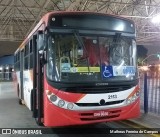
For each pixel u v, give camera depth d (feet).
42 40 21.79
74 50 20.98
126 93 21.80
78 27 21.39
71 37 21.12
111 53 21.89
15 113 36.81
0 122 30.83
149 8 74.13
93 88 20.56
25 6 71.87
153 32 102.58
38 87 22.17
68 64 20.63
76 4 68.69
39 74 22.12
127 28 23.12
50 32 20.75
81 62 20.90
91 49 21.36
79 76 20.59
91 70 20.90
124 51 22.56
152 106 32.99
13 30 103.55
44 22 21.54
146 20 91.97
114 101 21.17
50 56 20.59
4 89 84.17
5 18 87.04
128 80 22.04
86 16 21.71
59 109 20.06
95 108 20.45
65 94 20.07
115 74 21.58
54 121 20.07
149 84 34.40
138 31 100.42
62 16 21.16
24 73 34.63
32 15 84.64
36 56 24.21
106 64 21.44
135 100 22.34
